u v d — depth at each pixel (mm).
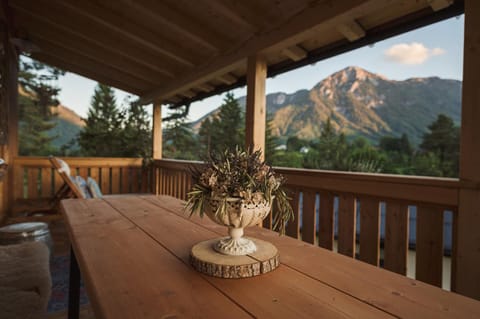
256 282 838
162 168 4781
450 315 675
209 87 4348
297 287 809
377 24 2246
